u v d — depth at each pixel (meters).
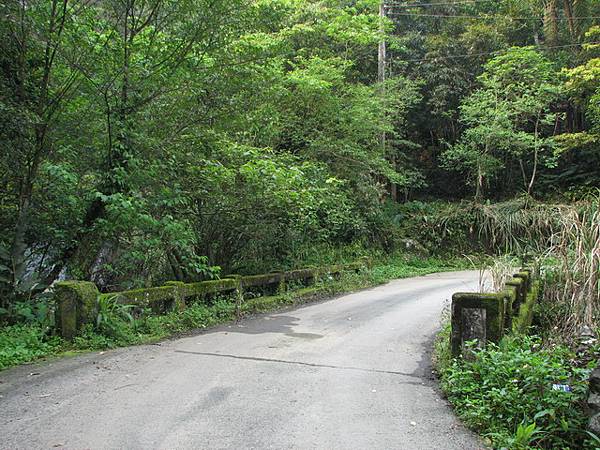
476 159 23.33
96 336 6.48
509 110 22.38
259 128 11.20
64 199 7.76
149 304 7.84
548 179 25.70
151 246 8.47
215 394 4.64
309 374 5.36
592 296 7.31
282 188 9.91
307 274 12.41
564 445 3.86
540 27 26.52
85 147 8.30
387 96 19.83
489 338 5.25
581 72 18.86
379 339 7.23
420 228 23.39
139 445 3.53
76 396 4.55
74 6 8.02
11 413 4.11
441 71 25.41
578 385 4.30
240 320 8.73
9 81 7.47
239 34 9.04
